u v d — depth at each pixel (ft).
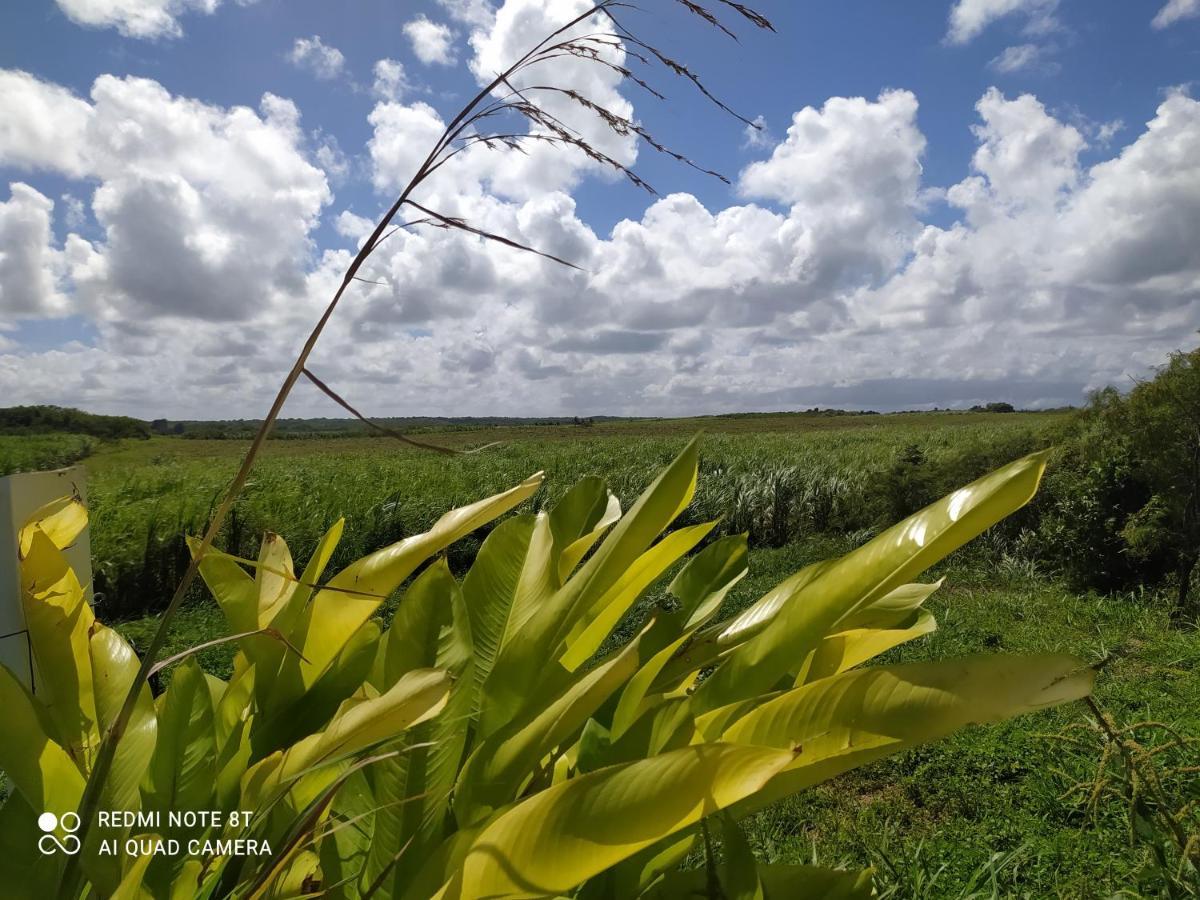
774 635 3.14
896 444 87.35
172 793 3.63
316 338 2.45
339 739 3.18
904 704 2.53
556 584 4.58
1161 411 23.17
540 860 2.28
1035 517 28.84
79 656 4.25
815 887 3.51
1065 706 14.10
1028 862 9.29
